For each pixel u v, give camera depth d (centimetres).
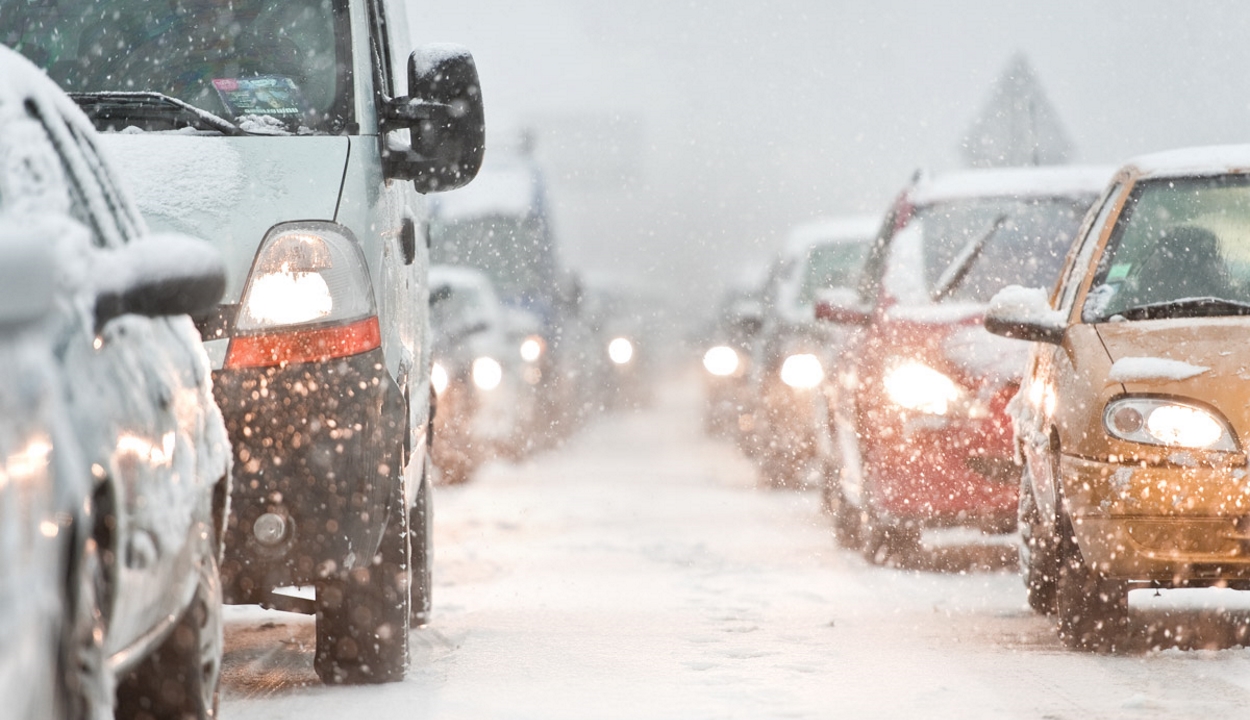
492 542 2808
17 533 685
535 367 4791
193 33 1546
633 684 1511
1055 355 1783
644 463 4881
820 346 2922
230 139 1440
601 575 2362
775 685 1501
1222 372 1617
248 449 1334
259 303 1355
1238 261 1809
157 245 891
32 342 744
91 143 1065
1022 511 1955
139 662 960
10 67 977
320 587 1488
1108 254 1822
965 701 1420
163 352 1012
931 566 2400
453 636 1802
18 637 676
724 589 2192
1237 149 1922
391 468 1386
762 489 3841
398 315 1545
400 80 1881
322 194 1414
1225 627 1806
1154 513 1574
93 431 808
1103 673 1549
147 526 898
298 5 1552
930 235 2562
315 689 1489
